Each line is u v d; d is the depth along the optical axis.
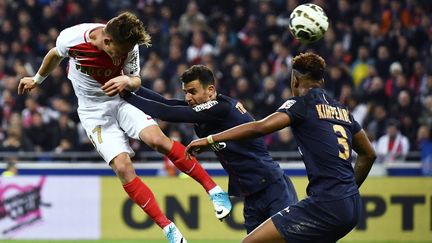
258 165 24.33
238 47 55.16
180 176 43.44
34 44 55.94
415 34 54.69
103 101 23.30
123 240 42.66
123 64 22.77
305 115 21.92
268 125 21.61
